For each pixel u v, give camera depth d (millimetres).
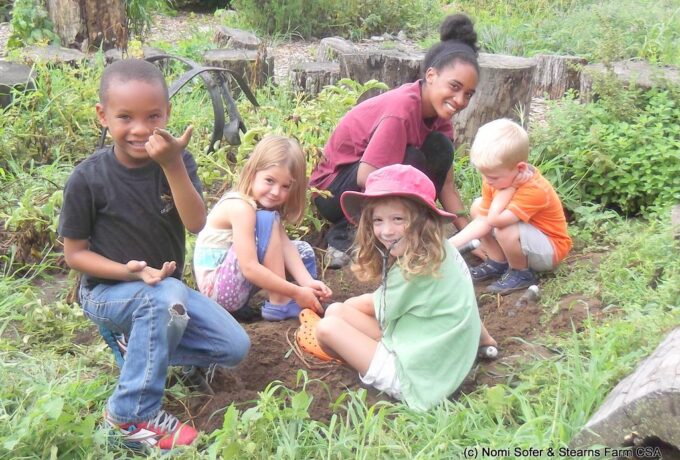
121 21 4754
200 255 2379
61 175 3125
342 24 6434
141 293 1809
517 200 2488
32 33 4637
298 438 1802
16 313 2400
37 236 2734
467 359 2010
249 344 1980
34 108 3486
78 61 4020
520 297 2502
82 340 2330
